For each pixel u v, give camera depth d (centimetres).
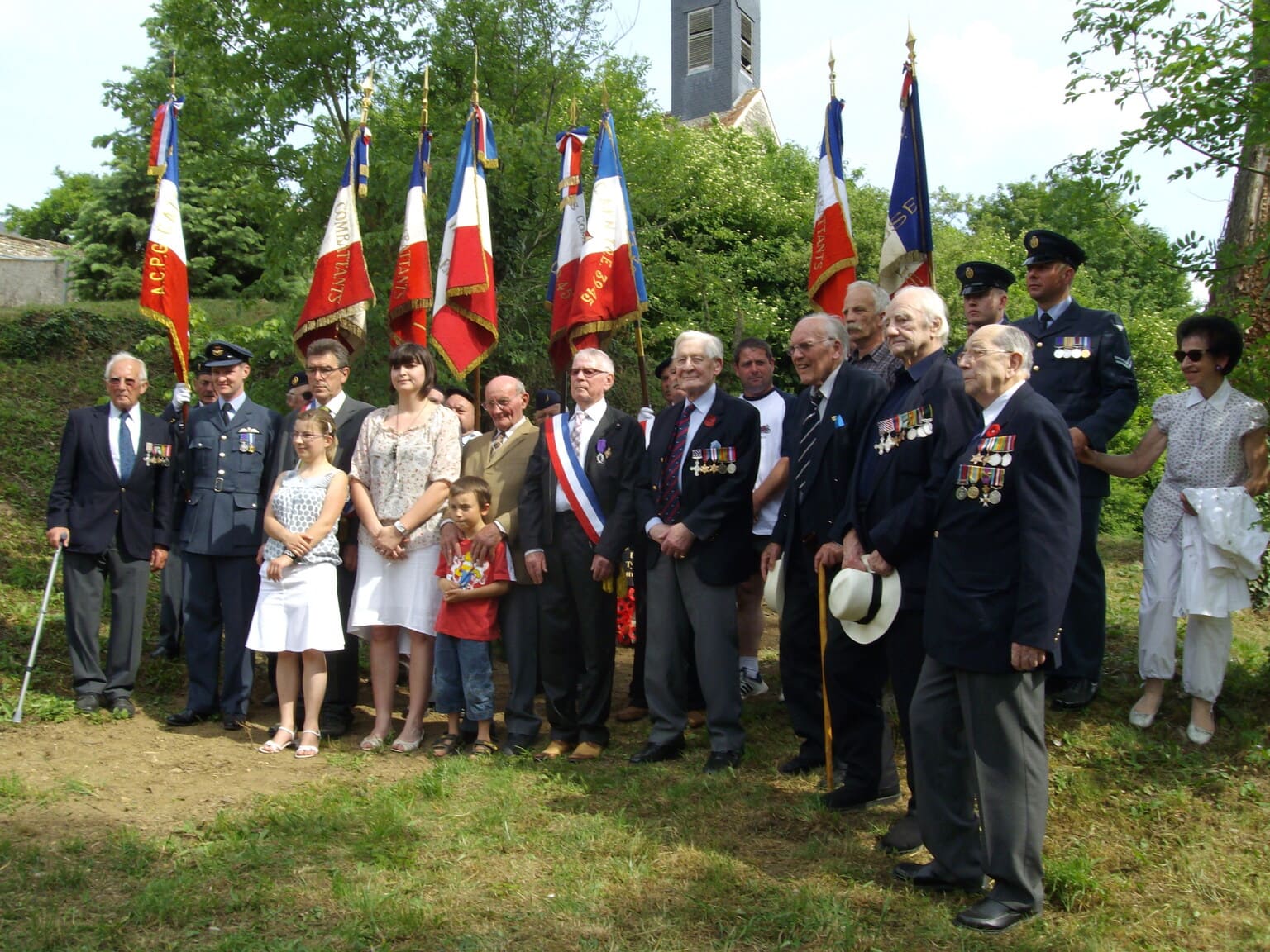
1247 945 329
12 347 1570
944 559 356
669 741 510
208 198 1948
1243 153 555
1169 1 552
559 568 522
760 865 387
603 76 1142
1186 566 477
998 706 341
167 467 620
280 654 543
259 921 345
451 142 1003
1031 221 2706
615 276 646
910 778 399
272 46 1024
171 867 385
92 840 409
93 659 598
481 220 676
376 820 421
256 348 1059
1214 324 491
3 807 438
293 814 429
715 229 1853
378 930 336
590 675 527
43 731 553
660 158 1254
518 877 376
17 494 1100
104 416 607
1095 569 521
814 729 487
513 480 553
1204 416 492
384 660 549
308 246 1048
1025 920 344
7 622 721
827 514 459
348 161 686
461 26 1079
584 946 327
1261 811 416
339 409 598
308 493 546
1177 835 402
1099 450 506
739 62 2930
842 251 616
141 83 1242
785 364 1848
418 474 546
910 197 597
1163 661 495
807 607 480
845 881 373
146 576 613
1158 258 574
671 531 493
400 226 960
